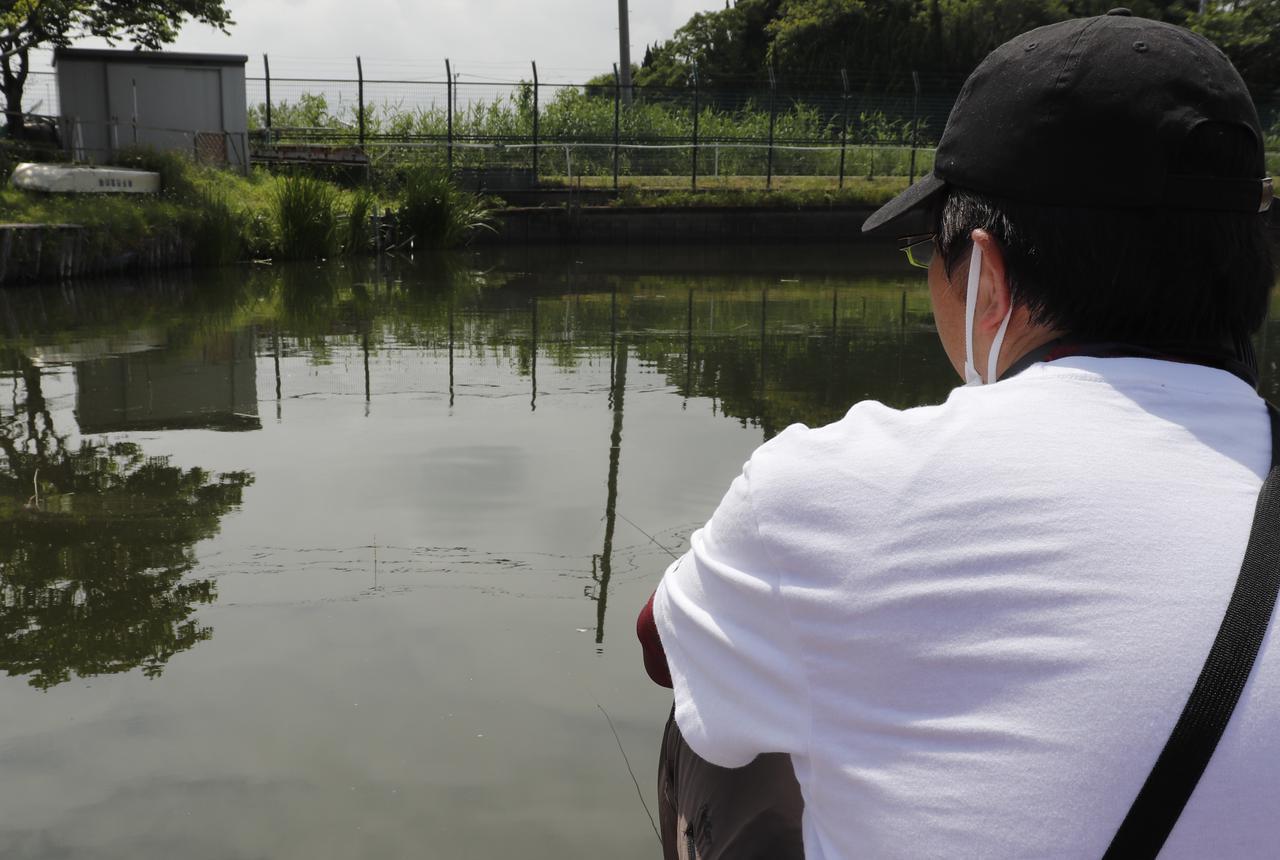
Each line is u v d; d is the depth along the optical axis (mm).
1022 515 647
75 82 16000
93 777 1967
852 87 27203
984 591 634
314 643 2518
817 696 674
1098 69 701
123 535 3273
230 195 14117
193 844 1769
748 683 720
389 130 19500
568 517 3416
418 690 2283
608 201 18406
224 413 4938
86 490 3734
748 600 716
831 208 18531
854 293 10828
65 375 5820
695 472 3953
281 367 6137
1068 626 614
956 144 781
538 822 1826
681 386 5684
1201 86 689
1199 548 624
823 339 7504
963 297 812
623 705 2230
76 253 10805
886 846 635
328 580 2896
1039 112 717
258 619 2656
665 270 13398
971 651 628
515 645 2502
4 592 2834
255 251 13586
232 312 8656
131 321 7980
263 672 2373
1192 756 576
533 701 2242
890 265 14461
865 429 733
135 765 2006
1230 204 693
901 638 645
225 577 2928
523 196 18219
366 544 3166
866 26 30016
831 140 21562
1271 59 26031
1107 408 691
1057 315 740
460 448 4289
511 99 19938
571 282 11734
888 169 21047
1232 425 690
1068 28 742
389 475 3893
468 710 2203
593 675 2359
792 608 684
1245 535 628
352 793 1911
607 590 2834
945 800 617
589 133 20344
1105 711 592
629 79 27078
